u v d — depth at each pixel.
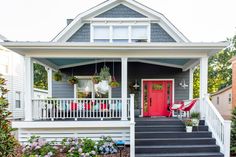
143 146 8.04
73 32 12.98
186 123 8.79
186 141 8.25
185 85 13.00
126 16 13.16
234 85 19.55
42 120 9.32
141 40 13.08
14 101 18.20
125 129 9.26
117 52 9.36
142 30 13.20
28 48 8.73
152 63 12.42
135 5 12.99
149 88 13.08
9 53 17.58
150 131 8.91
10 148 3.61
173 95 13.02
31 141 8.25
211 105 8.57
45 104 9.56
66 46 8.72
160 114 12.95
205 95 9.09
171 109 11.85
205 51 9.25
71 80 11.63
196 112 9.55
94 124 9.08
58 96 13.03
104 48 8.86
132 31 13.17
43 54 9.23
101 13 13.12
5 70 17.16
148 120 9.40
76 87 12.98
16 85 18.62
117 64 12.87
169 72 13.08
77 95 12.97
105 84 12.56
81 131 9.23
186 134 8.54
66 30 12.55
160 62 12.36
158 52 9.37
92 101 9.68
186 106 9.60
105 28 13.19
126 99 9.26
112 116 9.70
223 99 23.47
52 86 13.05
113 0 12.92
